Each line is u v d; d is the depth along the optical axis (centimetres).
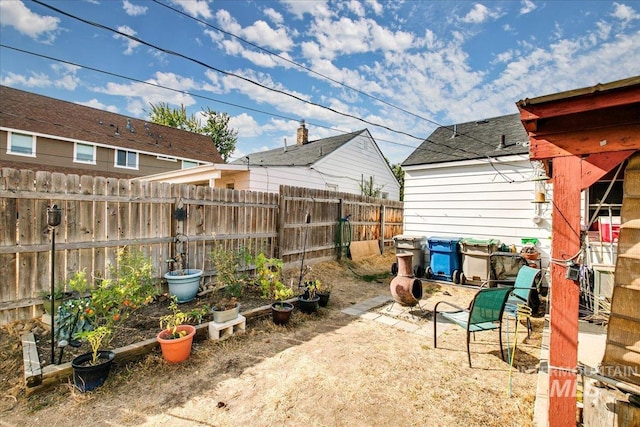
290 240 733
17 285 367
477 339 404
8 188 360
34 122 1326
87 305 329
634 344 193
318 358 346
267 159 1594
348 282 718
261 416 247
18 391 263
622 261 199
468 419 244
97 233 431
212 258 532
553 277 204
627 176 197
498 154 694
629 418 179
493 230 712
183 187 527
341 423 240
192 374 307
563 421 201
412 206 845
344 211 914
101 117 1609
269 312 473
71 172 1395
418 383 296
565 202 198
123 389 278
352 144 1444
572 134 194
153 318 415
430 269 740
